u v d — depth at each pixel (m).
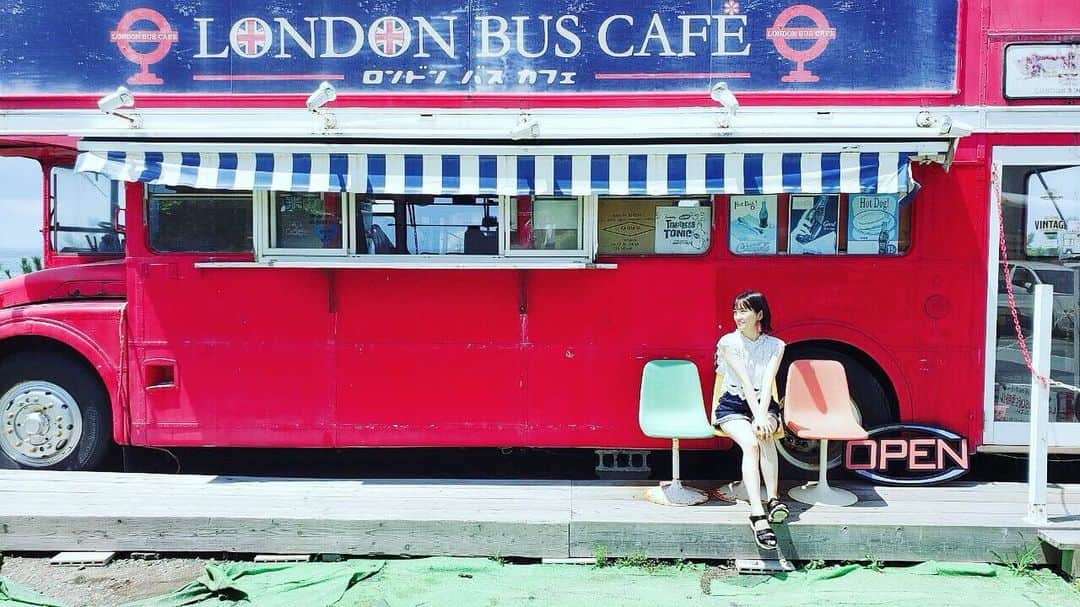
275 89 4.71
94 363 4.85
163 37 4.70
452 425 4.79
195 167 4.35
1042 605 3.50
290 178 4.36
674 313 4.75
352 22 4.69
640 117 4.63
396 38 4.69
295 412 4.80
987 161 4.63
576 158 4.38
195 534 4.02
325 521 3.99
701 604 3.52
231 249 4.82
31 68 4.71
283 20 4.69
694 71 4.64
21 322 4.85
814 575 3.84
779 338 4.74
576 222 4.77
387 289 4.79
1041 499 3.97
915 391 4.73
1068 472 5.32
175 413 4.82
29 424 4.97
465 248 4.80
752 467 3.98
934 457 4.66
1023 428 4.72
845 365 4.84
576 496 4.41
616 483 4.69
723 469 5.45
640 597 3.59
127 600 3.61
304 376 4.79
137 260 4.79
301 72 4.71
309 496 4.38
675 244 4.79
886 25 4.61
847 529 3.94
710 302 4.75
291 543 4.00
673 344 4.76
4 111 4.70
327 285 4.78
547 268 4.61
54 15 4.71
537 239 4.79
